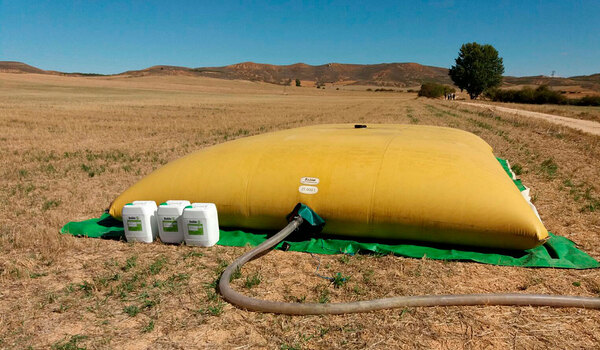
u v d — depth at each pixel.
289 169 4.77
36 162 9.87
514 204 4.13
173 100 48.72
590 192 6.71
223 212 4.90
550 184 7.27
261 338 2.95
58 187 7.43
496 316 3.16
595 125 20.52
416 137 5.48
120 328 3.08
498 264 4.06
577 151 10.91
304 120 22.86
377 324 3.08
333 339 2.92
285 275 3.93
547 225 5.17
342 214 4.51
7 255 4.39
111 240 4.84
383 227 4.48
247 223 4.93
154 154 11.06
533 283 3.66
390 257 4.27
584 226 5.11
